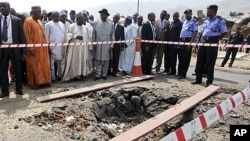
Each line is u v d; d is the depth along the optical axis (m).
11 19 6.52
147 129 4.88
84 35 8.25
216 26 7.22
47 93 7.03
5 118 5.47
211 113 3.92
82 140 4.88
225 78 9.34
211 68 7.55
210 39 7.34
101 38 8.28
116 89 7.19
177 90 7.23
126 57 9.10
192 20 8.44
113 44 8.62
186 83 8.05
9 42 6.52
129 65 9.11
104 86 7.39
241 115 5.71
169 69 9.55
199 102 6.16
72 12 9.69
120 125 6.37
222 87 7.51
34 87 7.38
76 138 4.92
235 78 9.39
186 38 8.44
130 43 8.98
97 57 8.37
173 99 6.78
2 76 6.63
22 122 5.33
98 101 6.62
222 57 16.73
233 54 12.80
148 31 8.95
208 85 7.65
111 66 9.25
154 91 7.12
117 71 9.82
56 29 7.90
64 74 8.13
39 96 6.78
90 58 8.72
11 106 6.09
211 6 7.22
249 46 7.68
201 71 7.90
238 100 4.50
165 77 8.92
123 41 8.55
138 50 8.93
